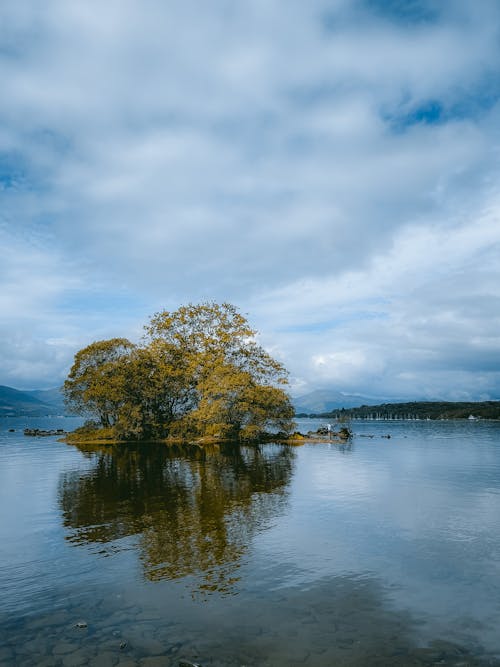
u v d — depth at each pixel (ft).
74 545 43.96
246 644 26.09
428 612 30.04
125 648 25.72
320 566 38.11
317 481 79.61
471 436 236.43
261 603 31.32
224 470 94.63
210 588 33.78
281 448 152.46
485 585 34.32
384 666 23.93
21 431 295.48
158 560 39.65
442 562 39.04
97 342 220.84
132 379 204.33
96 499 64.95
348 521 51.96
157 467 100.32
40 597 32.60
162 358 219.82
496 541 44.65
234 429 193.57
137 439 199.00
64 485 76.95
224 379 189.98
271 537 45.93
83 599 32.17
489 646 25.98
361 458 118.32
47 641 26.61
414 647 25.80
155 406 216.54
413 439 207.00
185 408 218.79
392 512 56.34
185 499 64.34
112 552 41.86
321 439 195.31
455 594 32.78
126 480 81.92
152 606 30.96
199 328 226.38
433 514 55.31
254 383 199.82
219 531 48.08
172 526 50.11
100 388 197.57
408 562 39.09
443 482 78.48
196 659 24.64
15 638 26.99
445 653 25.23
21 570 37.76
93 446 166.09
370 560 39.55
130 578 35.78
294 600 31.76
